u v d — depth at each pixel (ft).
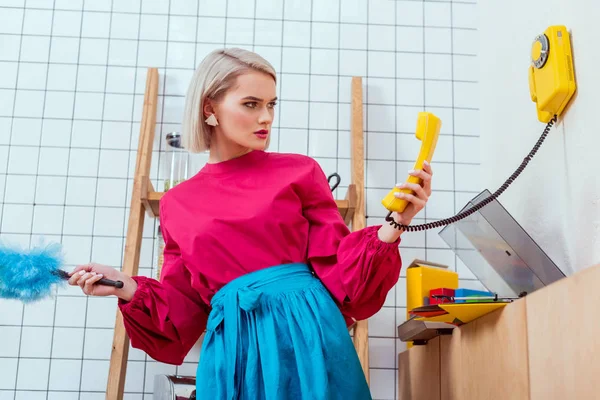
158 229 8.20
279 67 9.23
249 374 4.90
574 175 6.19
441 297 6.54
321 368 4.81
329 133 9.07
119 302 5.41
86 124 8.97
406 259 8.79
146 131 8.33
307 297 5.09
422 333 6.98
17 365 8.34
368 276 4.99
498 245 6.11
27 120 8.95
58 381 8.32
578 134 6.12
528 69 7.16
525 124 7.51
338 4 9.39
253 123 5.45
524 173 7.47
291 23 9.36
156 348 5.57
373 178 8.98
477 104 9.26
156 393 6.89
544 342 4.82
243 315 5.11
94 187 8.80
